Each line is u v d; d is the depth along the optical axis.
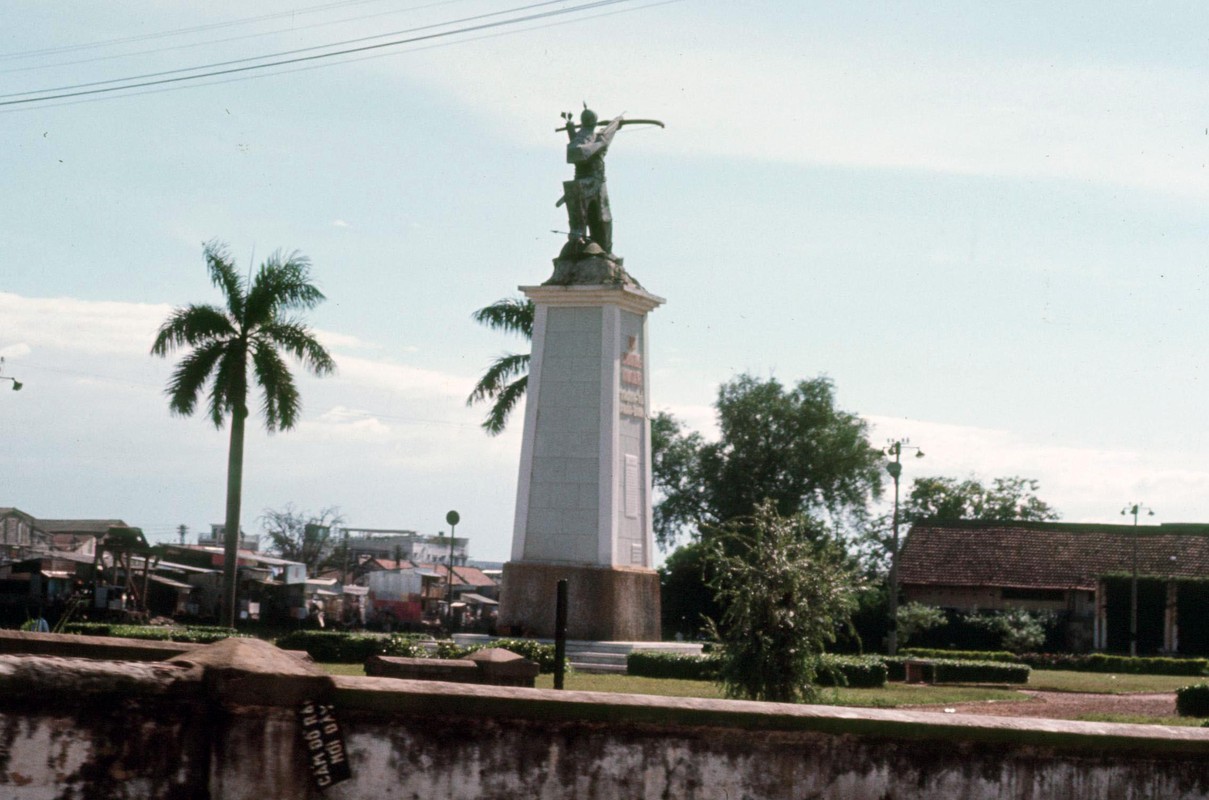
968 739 8.43
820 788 8.03
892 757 8.24
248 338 40.34
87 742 6.30
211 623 48.88
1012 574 62.81
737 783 7.81
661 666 26.58
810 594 19.73
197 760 6.59
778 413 64.75
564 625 15.74
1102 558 63.06
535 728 7.33
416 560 103.88
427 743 7.09
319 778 6.82
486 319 41.72
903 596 64.25
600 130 31.64
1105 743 8.80
